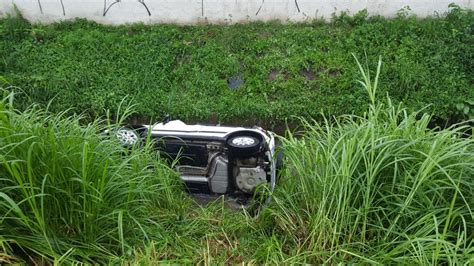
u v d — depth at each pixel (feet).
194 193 13.50
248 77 20.57
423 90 19.27
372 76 20.03
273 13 22.79
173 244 10.28
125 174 10.35
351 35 21.57
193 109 19.38
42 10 23.11
